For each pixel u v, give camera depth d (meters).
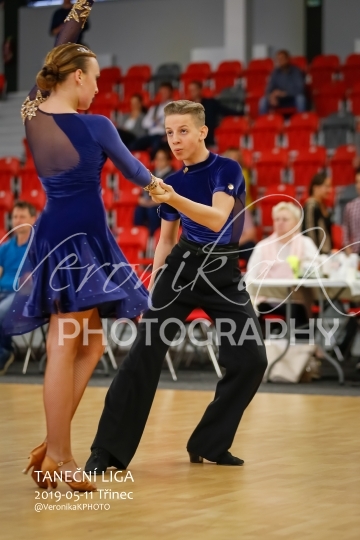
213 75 21.42
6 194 16.47
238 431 6.86
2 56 25.33
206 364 12.80
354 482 5.02
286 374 10.59
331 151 17.91
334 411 8.03
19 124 22.22
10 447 6.11
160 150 15.07
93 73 4.83
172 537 3.83
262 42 22.89
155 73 22.75
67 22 5.16
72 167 4.68
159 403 8.57
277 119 18.19
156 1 24.08
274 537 3.83
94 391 9.53
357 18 22.08
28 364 12.76
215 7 23.52
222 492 4.76
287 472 5.31
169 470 5.40
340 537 3.83
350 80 20.34
